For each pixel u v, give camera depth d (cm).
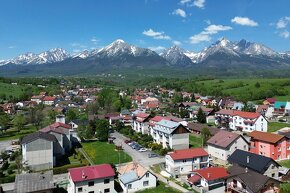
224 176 7175
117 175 8112
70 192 7100
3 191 7088
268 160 7562
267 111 17688
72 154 10556
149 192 7106
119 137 13338
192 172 7688
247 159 7925
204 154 8750
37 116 15812
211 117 16450
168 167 8688
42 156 8981
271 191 6488
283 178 7481
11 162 9700
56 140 9738
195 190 7162
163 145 11281
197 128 13375
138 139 12444
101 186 7006
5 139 12950
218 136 10206
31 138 9019
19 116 15525
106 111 19562
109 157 10050
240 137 9638
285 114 17600
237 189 6706
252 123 13862
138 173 7444
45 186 6488
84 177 6850
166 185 7562
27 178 6688
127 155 10275
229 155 9412
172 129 10794
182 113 17912
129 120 16325
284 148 9625
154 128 11988
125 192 7194
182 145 10812
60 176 8400
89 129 12812
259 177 6575
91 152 10738
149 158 9931
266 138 9706
